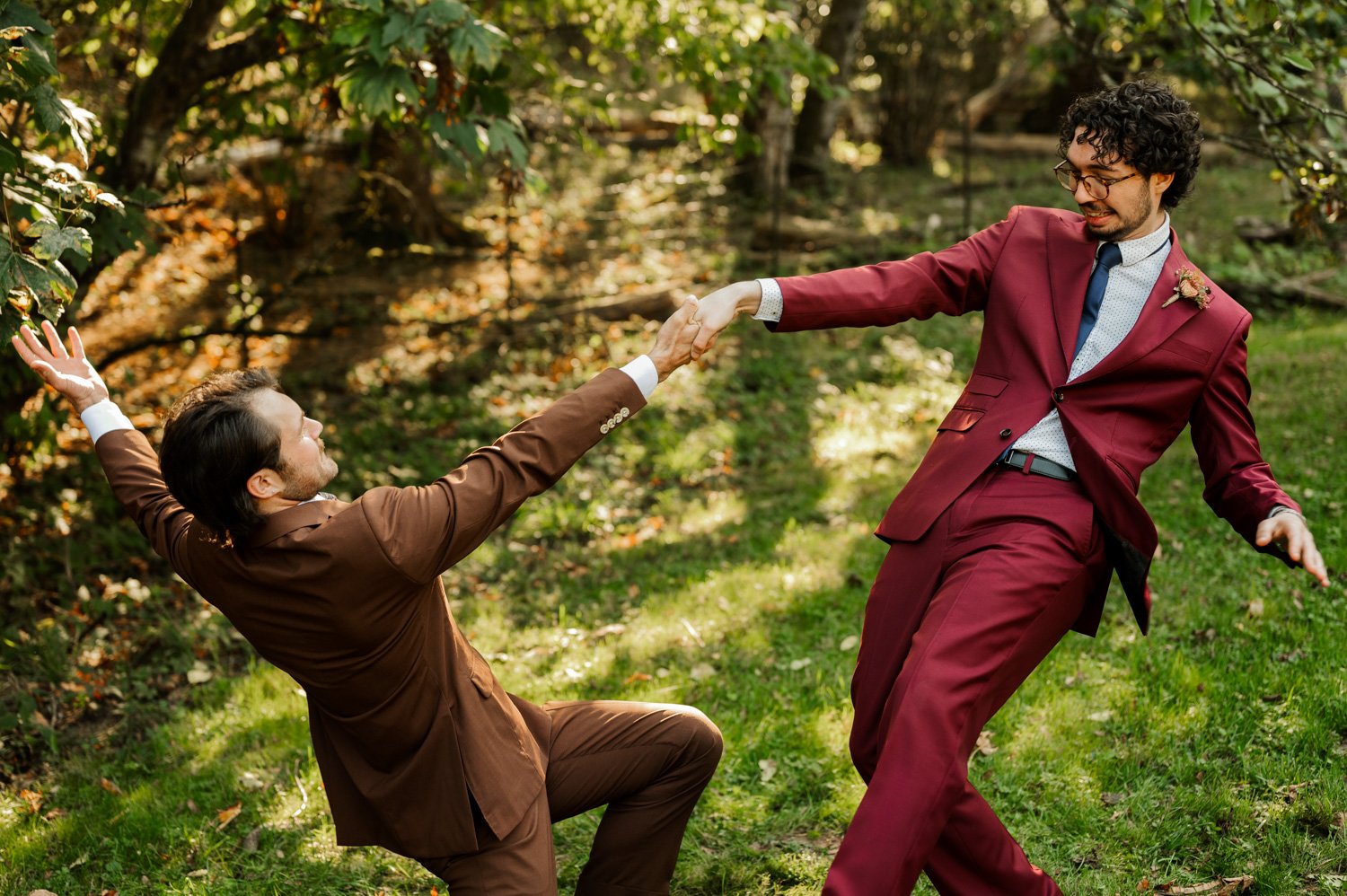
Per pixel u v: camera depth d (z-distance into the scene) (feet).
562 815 8.37
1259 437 20.90
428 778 7.45
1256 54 14.87
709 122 27.27
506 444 7.33
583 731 8.41
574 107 25.36
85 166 11.20
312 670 7.20
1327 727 11.35
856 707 8.46
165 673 16.19
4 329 9.47
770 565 17.98
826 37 47.93
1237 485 8.19
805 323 8.52
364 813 7.78
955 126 57.98
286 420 7.00
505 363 30.83
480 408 27.66
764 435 26.18
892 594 8.43
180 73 18.84
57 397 18.81
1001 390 8.50
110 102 21.50
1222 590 14.70
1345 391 22.97
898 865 7.07
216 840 11.44
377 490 7.13
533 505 22.30
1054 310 8.46
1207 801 10.38
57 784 13.14
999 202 46.26
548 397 28.81
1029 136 58.39
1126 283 8.41
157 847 11.39
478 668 7.88
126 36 21.70
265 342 32.40
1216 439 8.38
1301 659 12.68
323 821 11.55
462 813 7.43
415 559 6.91
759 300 8.42
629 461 24.76
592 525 21.44
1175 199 8.39
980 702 7.61
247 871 10.89
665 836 8.48
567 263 40.11
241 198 41.52
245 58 19.07
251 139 38.73
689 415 27.37
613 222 44.80
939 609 7.82
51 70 10.62
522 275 38.83
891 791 7.20
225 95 21.59
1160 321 8.18
